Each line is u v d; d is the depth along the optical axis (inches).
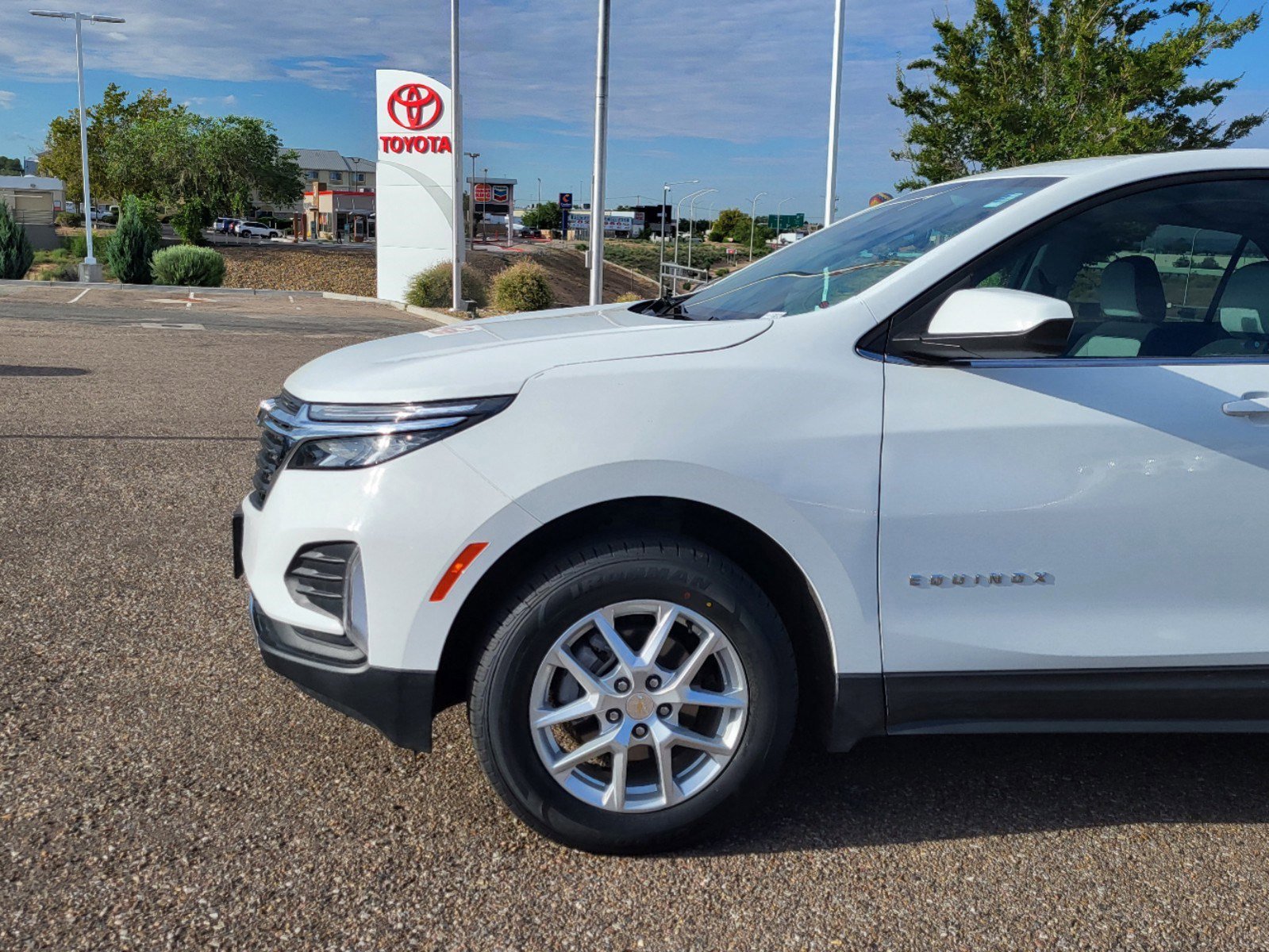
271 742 127.3
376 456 100.4
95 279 1181.7
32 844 103.7
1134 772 129.0
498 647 100.0
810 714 116.3
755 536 106.3
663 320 120.8
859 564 103.3
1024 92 666.8
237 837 106.7
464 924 94.9
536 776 101.9
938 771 127.7
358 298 1128.8
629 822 104.3
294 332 711.7
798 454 101.7
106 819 108.9
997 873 105.7
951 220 120.7
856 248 128.7
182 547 204.5
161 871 100.4
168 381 431.5
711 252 3216.0
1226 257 113.3
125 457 281.1
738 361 103.4
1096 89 639.1
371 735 130.0
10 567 187.9
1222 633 108.0
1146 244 112.7
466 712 138.6
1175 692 108.3
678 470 99.4
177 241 2193.7
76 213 3011.8
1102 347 110.3
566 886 101.0
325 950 90.6
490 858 105.2
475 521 98.3
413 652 100.2
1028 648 105.7
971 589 105.0
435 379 101.6
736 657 103.5
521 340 110.8
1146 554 106.0
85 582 181.9
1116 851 110.4
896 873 105.3
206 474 265.7
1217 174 112.1
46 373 435.8
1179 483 105.3
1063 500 104.5
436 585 99.2
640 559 100.3
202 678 145.1
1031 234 109.0
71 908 94.2
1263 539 106.8
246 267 1584.6
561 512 99.2
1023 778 126.4
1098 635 106.8
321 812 112.1
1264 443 106.0
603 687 102.3
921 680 105.5
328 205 3437.5
